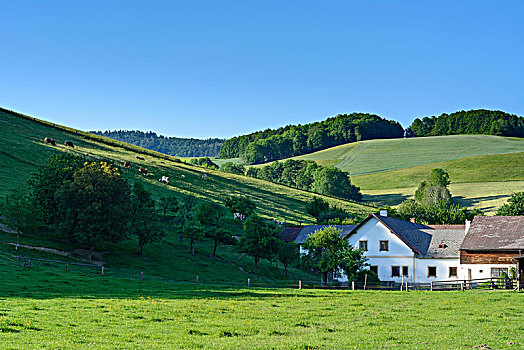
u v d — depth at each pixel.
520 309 41.06
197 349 25.31
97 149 165.38
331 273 79.81
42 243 73.12
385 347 26.36
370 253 78.62
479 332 30.89
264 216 135.88
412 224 91.25
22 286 44.84
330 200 179.38
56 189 74.31
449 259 74.56
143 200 97.62
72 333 27.73
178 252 86.25
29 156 125.19
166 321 32.50
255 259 84.88
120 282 54.22
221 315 35.53
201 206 109.25
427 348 26.11
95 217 70.06
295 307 41.16
